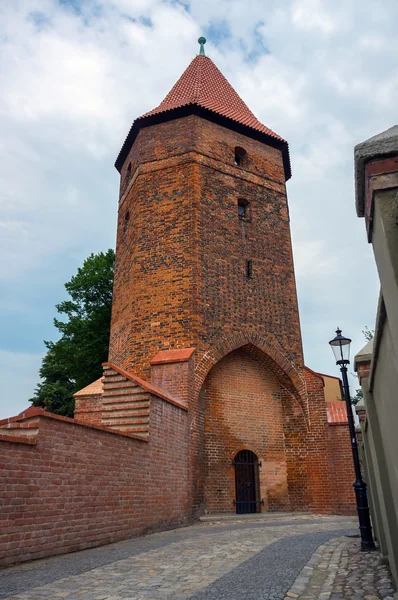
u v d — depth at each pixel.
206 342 15.35
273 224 19.08
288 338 17.44
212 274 16.44
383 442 4.91
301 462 16.30
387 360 3.69
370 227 3.16
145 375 15.26
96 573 5.79
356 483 8.30
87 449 8.21
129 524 9.26
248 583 5.23
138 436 10.16
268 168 20.09
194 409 14.18
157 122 19.33
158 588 5.05
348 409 9.44
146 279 16.59
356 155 2.87
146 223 17.52
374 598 4.54
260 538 9.16
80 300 30.72
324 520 13.61
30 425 7.06
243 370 16.84
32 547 6.52
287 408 17.11
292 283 18.53
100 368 28.62
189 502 12.72
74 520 7.54
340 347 9.92
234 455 15.52
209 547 7.95
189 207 17.09
